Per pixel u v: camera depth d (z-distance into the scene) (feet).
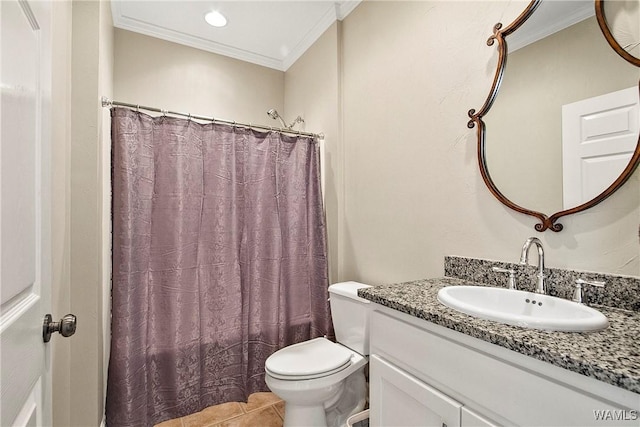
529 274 3.81
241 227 6.62
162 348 5.78
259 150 6.86
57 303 3.89
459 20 4.75
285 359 5.33
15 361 1.89
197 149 6.14
